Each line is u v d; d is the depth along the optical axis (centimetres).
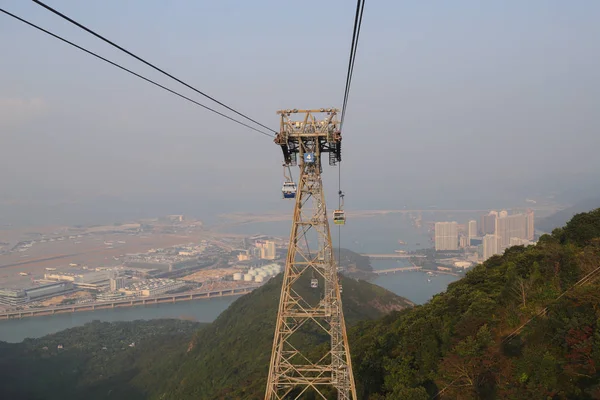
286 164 3672
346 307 16150
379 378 5159
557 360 3303
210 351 13825
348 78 2703
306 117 3566
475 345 4050
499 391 3447
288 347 10688
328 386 5128
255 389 7712
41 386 14488
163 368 15200
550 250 5566
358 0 1723
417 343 4947
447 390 3991
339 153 3766
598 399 2877
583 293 3831
